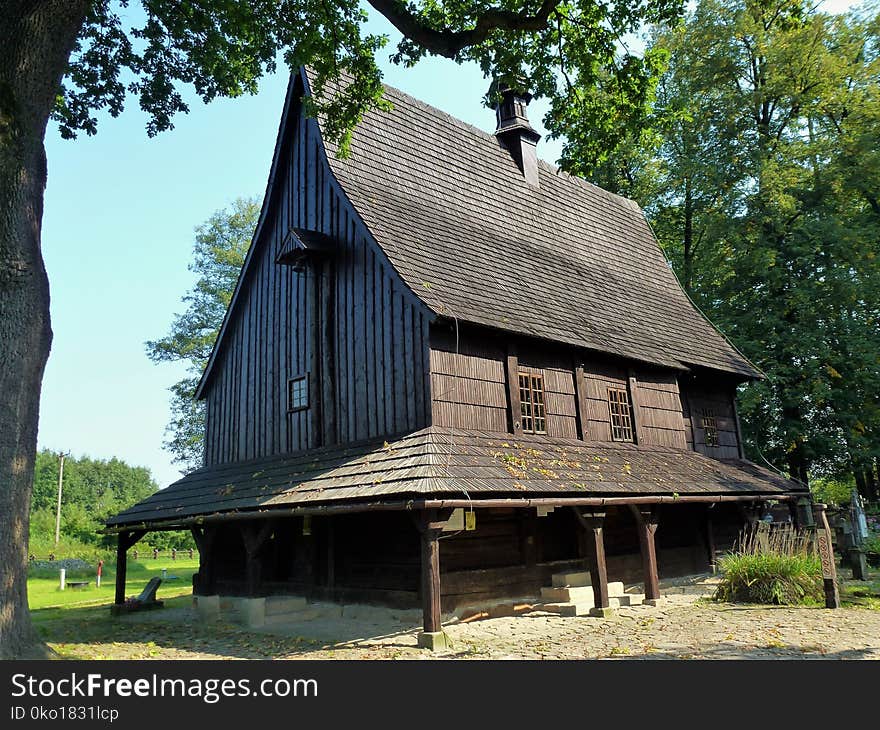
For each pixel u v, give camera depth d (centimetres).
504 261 1545
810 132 3081
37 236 833
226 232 3656
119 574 1552
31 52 820
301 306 1524
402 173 1520
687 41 2823
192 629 1216
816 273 2564
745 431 2602
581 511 1171
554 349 1447
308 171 1559
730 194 2673
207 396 1820
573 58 1276
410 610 1165
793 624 1002
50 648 792
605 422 1534
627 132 1358
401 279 1196
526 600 1292
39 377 820
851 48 2719
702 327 2070
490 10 1097
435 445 1077
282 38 1259
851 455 2528
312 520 1393
